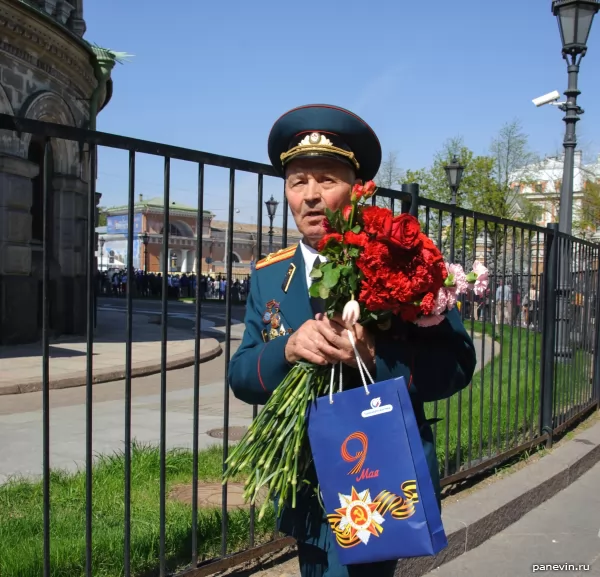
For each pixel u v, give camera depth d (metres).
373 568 1.72
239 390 1.90
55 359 9.97
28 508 3.57
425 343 1.75
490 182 25.92
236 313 23.73
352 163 1.89
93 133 2.19
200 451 4.90
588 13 9.23
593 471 5.07
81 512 3.49
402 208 3.51
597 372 6.88
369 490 1.54
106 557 2.84
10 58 10.84
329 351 1.60
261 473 1.73
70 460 4.77
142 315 21.62
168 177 2.44
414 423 1.55
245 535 3.13
